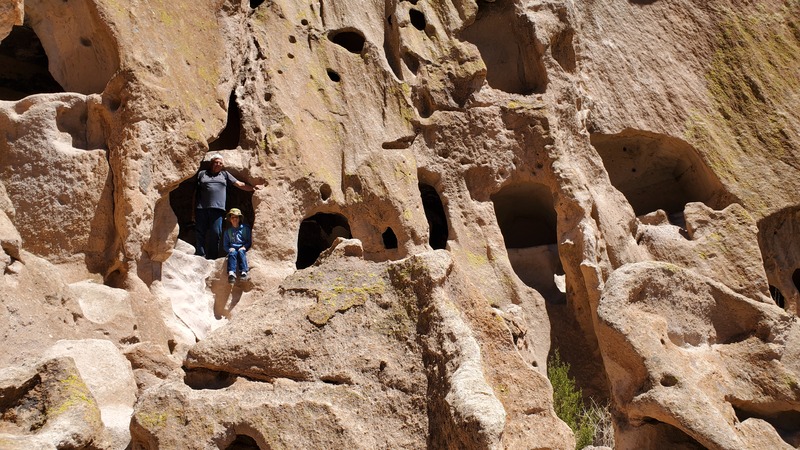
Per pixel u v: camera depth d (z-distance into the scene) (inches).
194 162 421.4
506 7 541.0
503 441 237.8
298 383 251.4
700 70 584.1
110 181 395.9
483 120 507.2
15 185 383.2
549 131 506.9
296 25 501.0
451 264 265.9
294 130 471.5
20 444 213.8
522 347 326.0
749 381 333.1
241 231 436.1
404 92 505.0
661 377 315.0
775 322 340.8
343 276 268.1
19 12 321.7
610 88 561.3
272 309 265.1
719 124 571.2
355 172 479.2
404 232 474.9
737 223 528.4
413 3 529.0
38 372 238.2
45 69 508.1
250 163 457.4
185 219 490.0
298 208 462.6
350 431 240.4
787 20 615.5
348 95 498.0
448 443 232.1
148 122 406.6
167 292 411.2
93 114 402.3
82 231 386.3
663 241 514.6
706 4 603.5
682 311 340.5
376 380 250.2
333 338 257.1
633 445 321.4
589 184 511.5
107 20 407.8
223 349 254.4
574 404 428.1
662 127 561.9
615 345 324.8
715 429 303.6
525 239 549.6
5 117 386.6
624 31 578.9
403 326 256.7
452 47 519.2
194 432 239.0
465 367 237.5
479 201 500.1
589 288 471.2
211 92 444.1
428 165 499.2
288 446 238.1
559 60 538.6
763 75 591.8
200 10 453.1
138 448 244.5
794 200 556.7
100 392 274.8
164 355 323.0
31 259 303.9
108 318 348.8
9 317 282.7
